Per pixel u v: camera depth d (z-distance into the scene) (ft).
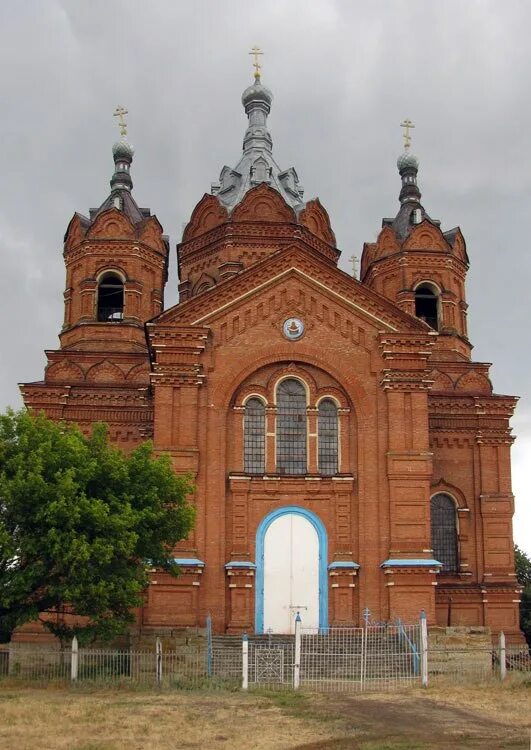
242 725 68.54
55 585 94.58
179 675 98.22
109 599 96.17
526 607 162.91
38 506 94.32
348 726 68.74
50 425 101.71
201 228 159.12
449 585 134.92
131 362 145.28
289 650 109.19
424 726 69.21
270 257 127.03
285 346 125.18
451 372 148.66
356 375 124.88
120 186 165.58
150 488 102.68
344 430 123.34
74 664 94.68
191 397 121.19
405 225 161.79
